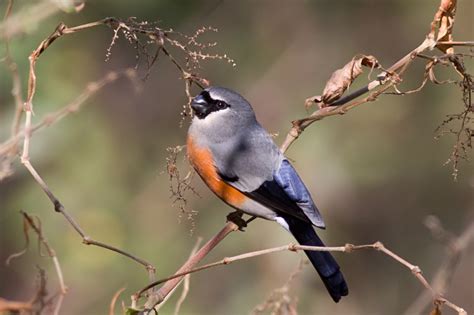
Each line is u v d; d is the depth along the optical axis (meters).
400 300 14.33
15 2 9.87
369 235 14.33
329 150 13.63
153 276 6.80
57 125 12.19
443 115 14.49
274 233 12.77
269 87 14.58
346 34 15.09
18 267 12.77
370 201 14.26
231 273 12.98
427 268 14.39
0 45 11.02
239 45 14.70
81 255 12.70
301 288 12.70
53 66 12.92
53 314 6.72
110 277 12.79
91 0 13.29
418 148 14.46
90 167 13.02
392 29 15.12
